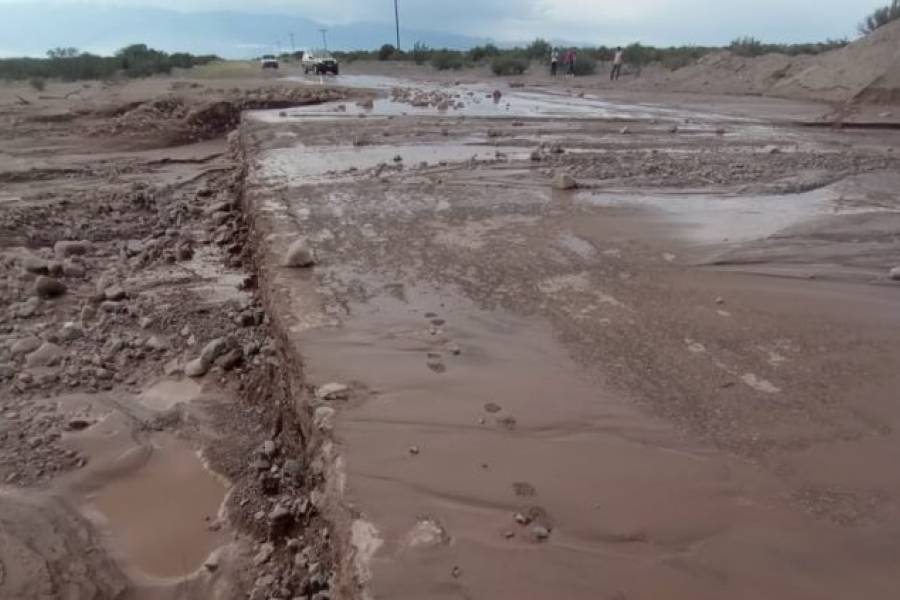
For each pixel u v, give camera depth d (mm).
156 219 9352
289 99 21484
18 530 3354
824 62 21109
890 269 5406
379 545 2449
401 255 5863
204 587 3104
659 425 3279
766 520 2615
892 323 4426
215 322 5941
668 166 9633
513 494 2744
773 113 16719
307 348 4059
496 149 11289
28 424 4316
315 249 6012
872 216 6934
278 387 4531
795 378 3736
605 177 8992
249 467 3967
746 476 2889
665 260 5734
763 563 2389
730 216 7043
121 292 6434
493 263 5664
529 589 2246
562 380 3721
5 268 6688
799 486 2826
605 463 2967
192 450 4180
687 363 3922
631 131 13406
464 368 3842
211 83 29438
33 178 11523
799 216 6992
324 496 2941
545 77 33375
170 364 5258
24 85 29109
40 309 6000
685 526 2574
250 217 7996
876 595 2254
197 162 14094
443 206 7559
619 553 2430
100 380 4957
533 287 5133
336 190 8344
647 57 34719
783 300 4840
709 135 12938
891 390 3600
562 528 2549
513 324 4473
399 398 3498
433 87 27125
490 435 3176
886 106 16719
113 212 9391
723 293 4992
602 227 6691
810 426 3268
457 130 13609
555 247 6086
